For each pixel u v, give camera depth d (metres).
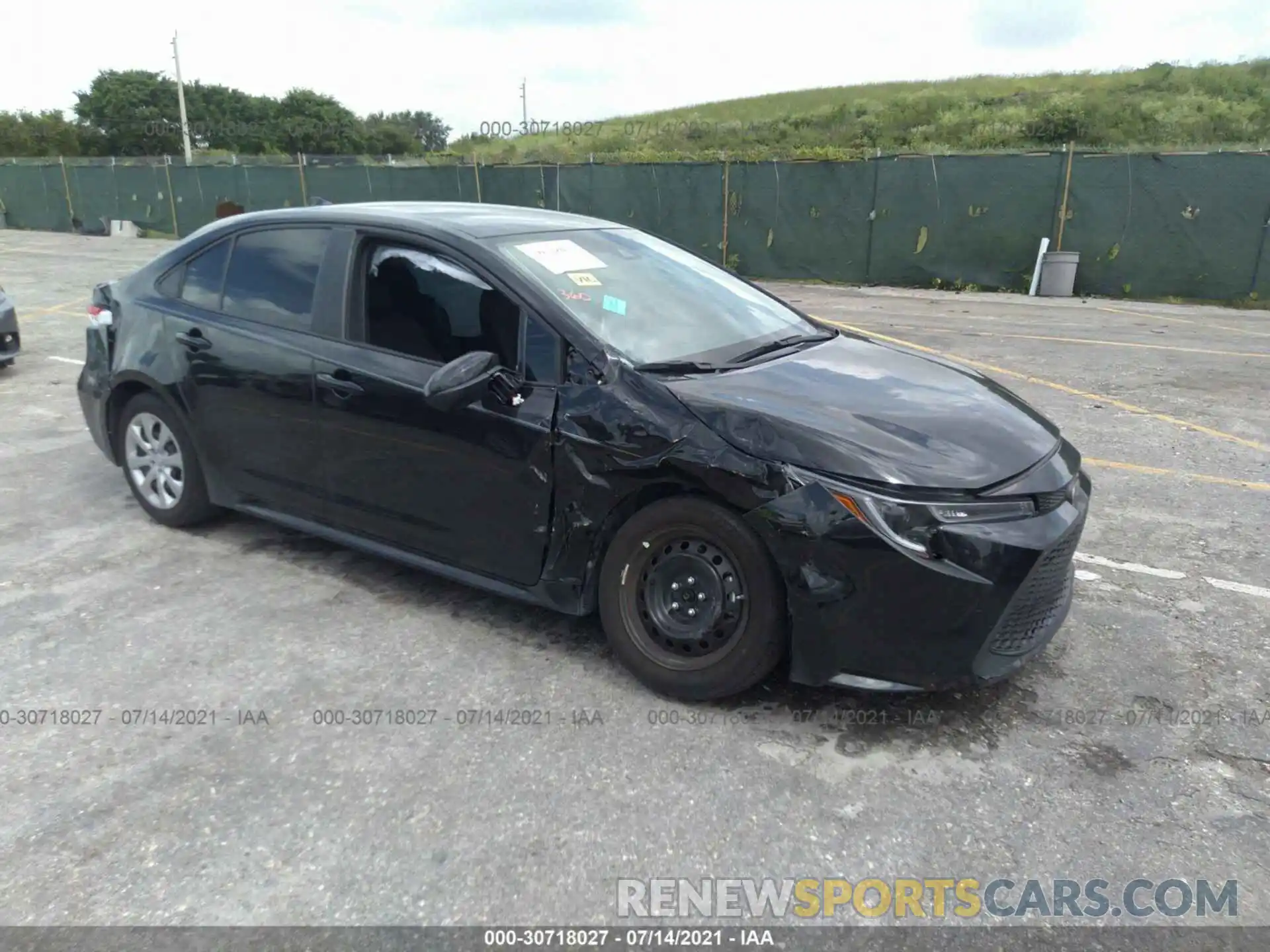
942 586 2.79
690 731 3.05
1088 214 15.15
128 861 2.47
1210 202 14.30
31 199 28.70
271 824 2.61
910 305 14.16
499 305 3.47
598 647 3.60
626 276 3.88
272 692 3.26
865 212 16.75
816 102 46.00
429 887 2.39
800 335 4.06
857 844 2.56
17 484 5.40
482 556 3.56
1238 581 4.22
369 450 3.76
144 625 3.74
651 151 33.41
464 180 20.70
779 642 3.00
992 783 2.81
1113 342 10.54
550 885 2.40
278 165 23.69
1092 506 5.19
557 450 3.26
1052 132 31.12
